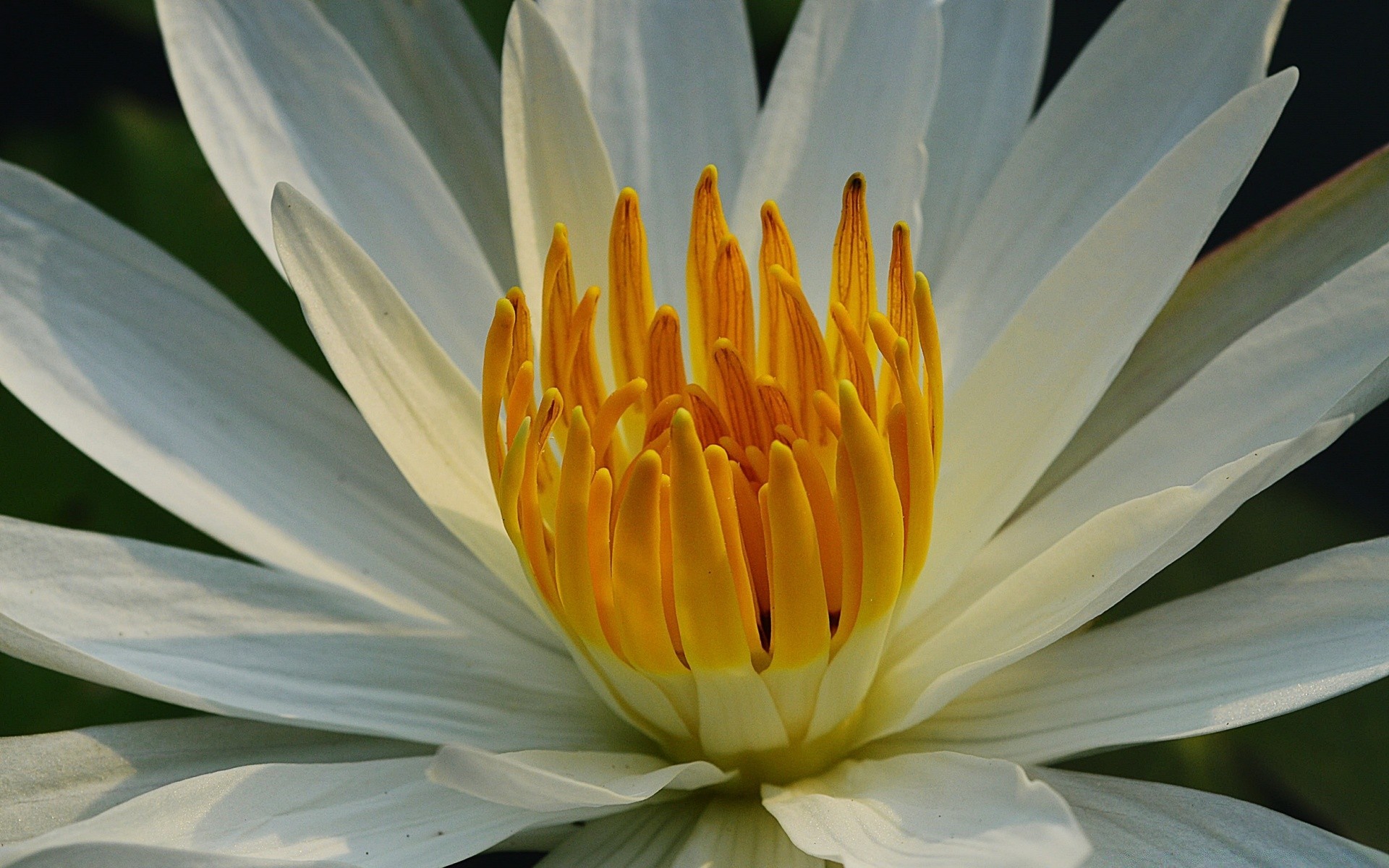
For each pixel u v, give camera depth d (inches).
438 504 13.4
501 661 13.6
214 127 13.9
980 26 14.6
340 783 12.9
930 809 12.7
